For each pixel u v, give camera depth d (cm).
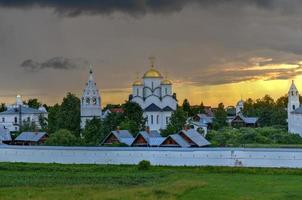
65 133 16938
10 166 12838
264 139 18862
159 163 12812
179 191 8069
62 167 12600
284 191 8238
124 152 13138
